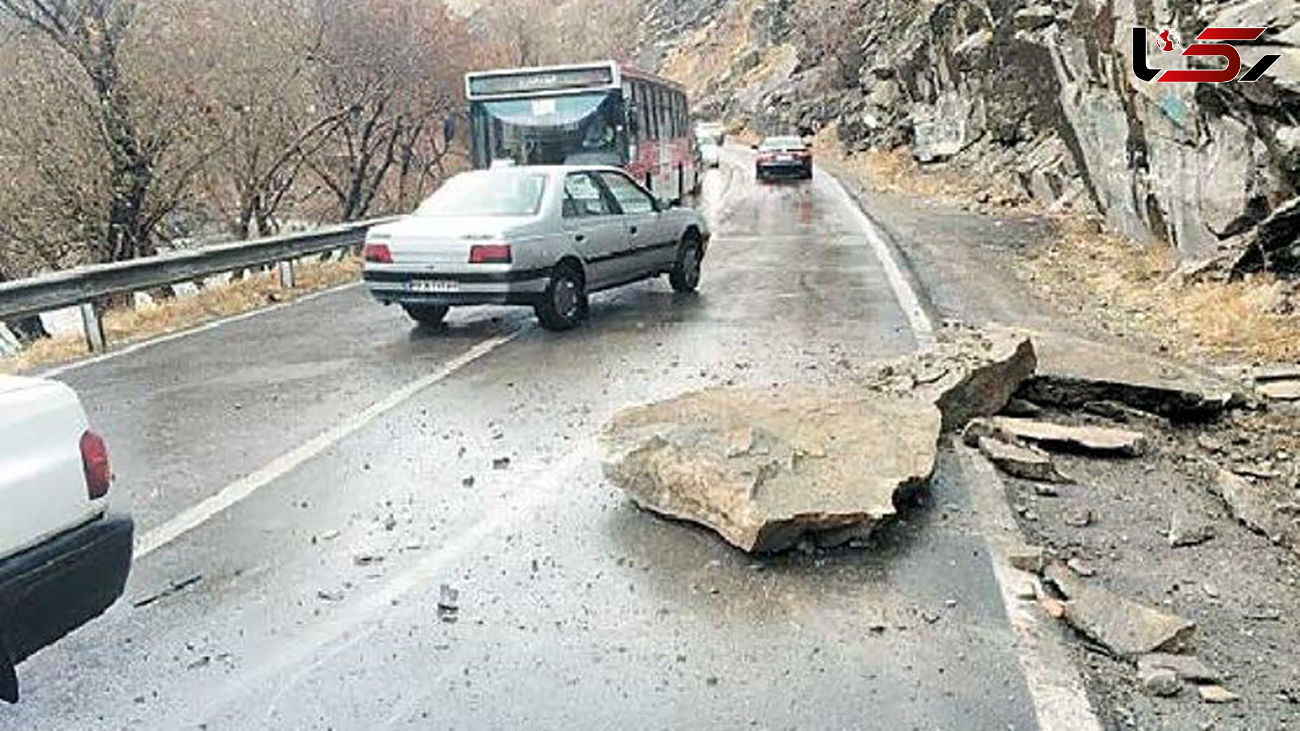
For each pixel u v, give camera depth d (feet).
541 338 33.55
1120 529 17.48
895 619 14.24
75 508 11.89
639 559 16.30
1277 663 13.24
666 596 15.06
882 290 40.27
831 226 64.85
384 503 19.03
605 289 37.19
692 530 17.33
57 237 62.49
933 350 25.04
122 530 12.33
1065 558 16.34
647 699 12.46
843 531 16.48
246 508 18.97
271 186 77.92
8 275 61.98
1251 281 34.42
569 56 183.32
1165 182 43.06
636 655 13.48
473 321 37.22
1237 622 14.37
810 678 12.81
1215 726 11.75
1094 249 49.11
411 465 21.09
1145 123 45.14
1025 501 18.58
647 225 38.91
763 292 40.96
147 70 62.23
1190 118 39.19
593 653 13.55
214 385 28.73
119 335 37.96
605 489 19.38
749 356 29.78
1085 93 55.77
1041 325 33.17
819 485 16.93
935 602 14.70
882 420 19.24
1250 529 17.57
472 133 62.54
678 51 303.27
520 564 16.25
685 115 90.53
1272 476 20.17
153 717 12.39
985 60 90.12
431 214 35.09
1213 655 13.43
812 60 199.11
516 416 24.40
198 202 72.64
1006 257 48.73
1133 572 15.89
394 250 34.12
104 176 61.52
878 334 32.17
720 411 19.45
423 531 17.67
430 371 29.43
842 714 12.03
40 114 60.44
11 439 11.35
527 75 61.72
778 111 197.57
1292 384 25.39
